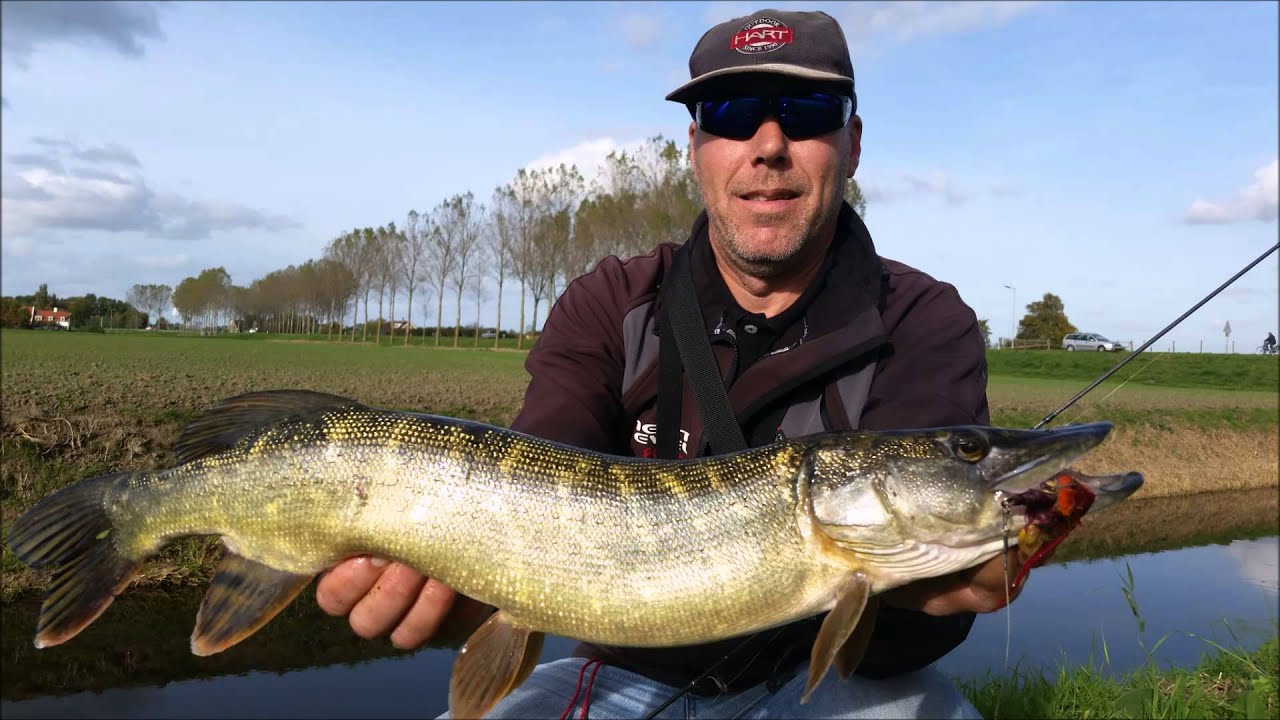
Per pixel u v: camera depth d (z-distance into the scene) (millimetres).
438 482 615
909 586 626
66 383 3547
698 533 604
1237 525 3434
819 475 612
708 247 797
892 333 740
